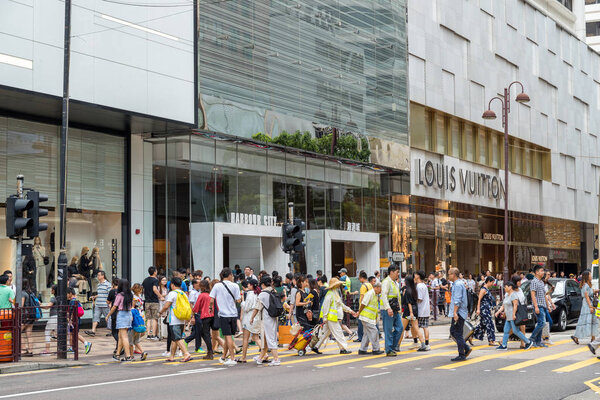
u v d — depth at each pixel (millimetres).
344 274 22188
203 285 16906
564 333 24109
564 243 62875
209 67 27500
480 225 49688
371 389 11844
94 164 25672
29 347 17609
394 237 39875
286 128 31484
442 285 33844
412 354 17719
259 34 30359
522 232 55312
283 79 31625
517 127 54562
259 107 30016
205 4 27516
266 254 31234
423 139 42969
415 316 18297
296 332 17688
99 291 22078
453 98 46406
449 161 45875
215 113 27547
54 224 24156
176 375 14000
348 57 36312
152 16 25016
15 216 16359
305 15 33406
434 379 13055
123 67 23859
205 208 27516
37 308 17234
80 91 22406
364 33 37812
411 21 42406
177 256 27109
